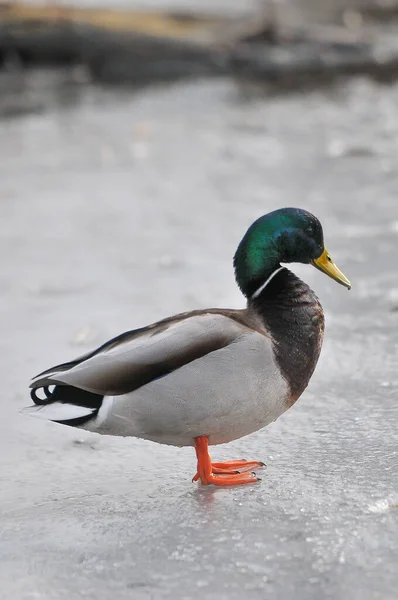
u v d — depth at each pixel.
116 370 6.57
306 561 5.76
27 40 29.66
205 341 6.68
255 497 6.75
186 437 6.96
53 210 16.70
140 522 6.50
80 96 27.52
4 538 6.42
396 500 6.55
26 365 10.02
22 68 30.03
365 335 10.23
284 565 5.73
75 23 29.83
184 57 29.89
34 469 7.74
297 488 6.86
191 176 18.83
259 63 29.64
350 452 7.52
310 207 16.19
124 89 28.47
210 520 6.43
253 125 23.52
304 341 6.94
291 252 7.34
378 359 9.54
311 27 32.91
